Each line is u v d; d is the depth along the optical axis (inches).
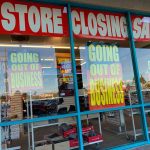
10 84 181.2
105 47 211.3
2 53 181.3
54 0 190.7
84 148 193.2
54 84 197.6
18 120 174.1
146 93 223.6
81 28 202.4
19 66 185.2
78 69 195.8
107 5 210.1
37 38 190.9
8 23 175.6
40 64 193.8
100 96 201.9
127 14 224.4
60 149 187.9
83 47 201.0
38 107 190.5
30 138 186.9
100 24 211.5
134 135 215.3
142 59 228.5
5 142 179.2
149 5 230.2
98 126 206.8
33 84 189.6
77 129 187.8
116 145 199.6
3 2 175.9
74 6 201.6
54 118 182.5
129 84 218.1
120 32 220.4
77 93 190.7
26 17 182.2
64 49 197.8
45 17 189.2
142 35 231.6
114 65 213.5
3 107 179.5
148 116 219.9
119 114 219.1
